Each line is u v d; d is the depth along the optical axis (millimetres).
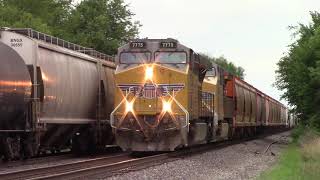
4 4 62344
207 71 32000
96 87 28406
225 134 36875
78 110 26156
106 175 16844
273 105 72750
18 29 22547
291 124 118562
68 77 24922
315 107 35469
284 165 22438
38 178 14445
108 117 29750
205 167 20812
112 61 32594
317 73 33562
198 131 27531
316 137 30797
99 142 28516
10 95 19297
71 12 70250
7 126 19562
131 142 24938
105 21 64875
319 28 36875
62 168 18156
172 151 26844
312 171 17781
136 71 25250
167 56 25422
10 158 20688
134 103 24984
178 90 24891
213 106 32156
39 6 67312
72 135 26219
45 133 23312
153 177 17031
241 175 18469
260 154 29203
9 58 19438
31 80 21438
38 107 21625
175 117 24656
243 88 46250
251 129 52375
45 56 22734
